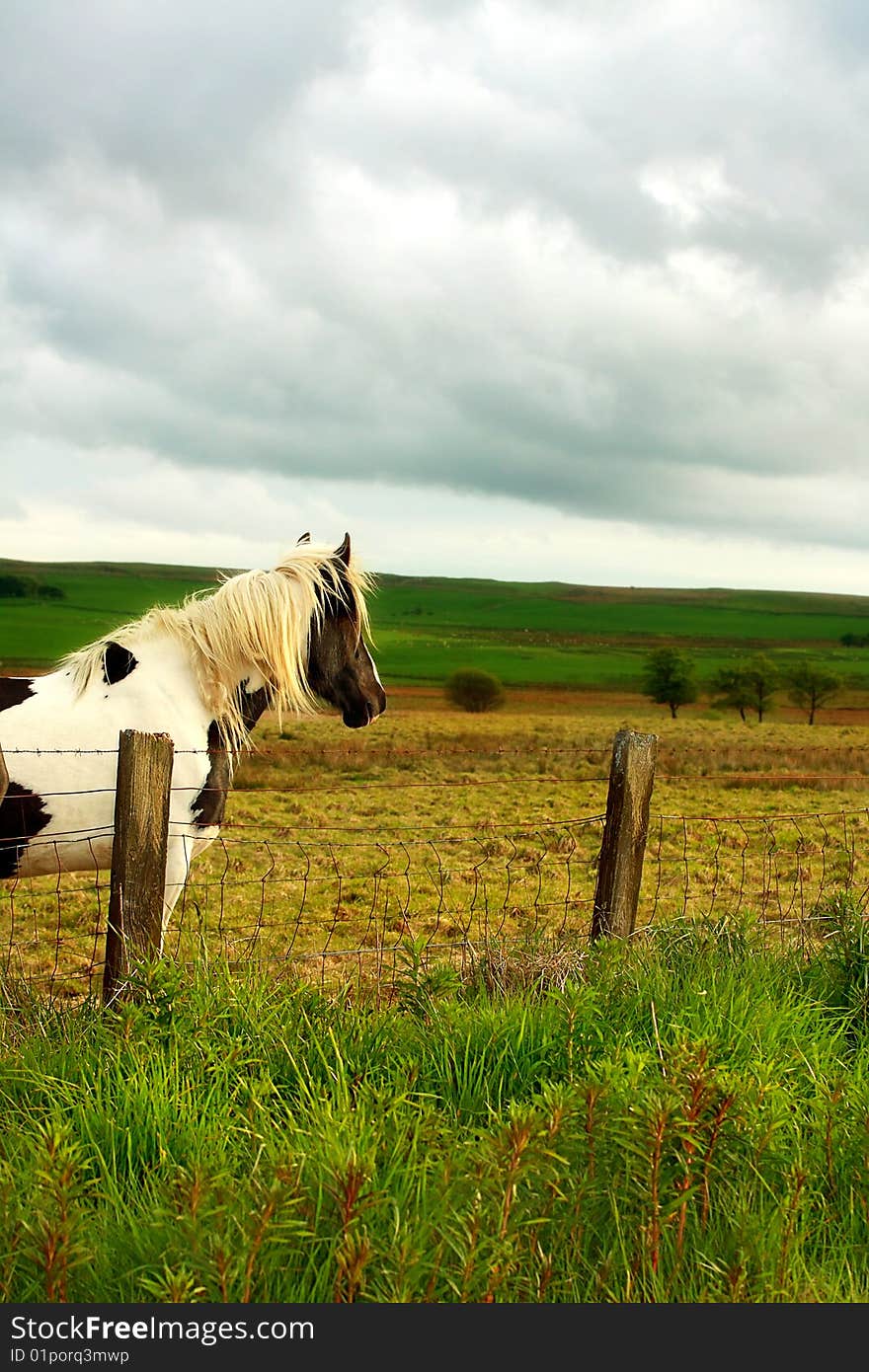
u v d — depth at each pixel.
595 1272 2.46
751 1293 2.43
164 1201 2.54
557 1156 2.55
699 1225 2.69
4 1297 2.30
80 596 177.50
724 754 32.84
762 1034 3.68
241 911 9.31
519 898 10.02
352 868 11.82
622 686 105.06
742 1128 2.87
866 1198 2.80
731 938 4.91
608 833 4.98
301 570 5.59
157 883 4.18
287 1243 2.42
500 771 26.64
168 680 5.34
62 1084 3.15
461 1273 2.32
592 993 3.67
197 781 5.34
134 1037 3.40
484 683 69.56
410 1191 2.60
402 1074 3.27
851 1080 3.39
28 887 9.95
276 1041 3.46
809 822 16.30
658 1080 3.01
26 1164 2.74
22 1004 4.24
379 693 5.92
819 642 187.00
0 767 4.26
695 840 13.95
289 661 5.46
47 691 5.23
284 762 26.70
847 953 4.51
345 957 7.51
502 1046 3.51
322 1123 2.80
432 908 9.58
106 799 5.13
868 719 72.62
